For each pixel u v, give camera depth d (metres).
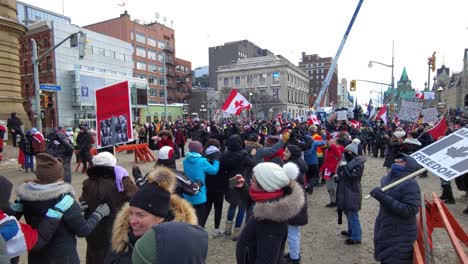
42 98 18.09
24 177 11.23
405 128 20.12
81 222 2.90
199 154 5.20
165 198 1.91
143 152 15.34
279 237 2.70
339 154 7.60
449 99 82.38
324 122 23.75
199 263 1.48
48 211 2.76
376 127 19.66
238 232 5.65
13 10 21.69
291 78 91.81
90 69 48.12
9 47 21.44
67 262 2.87
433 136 10.99
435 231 6.11
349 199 5.45
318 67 131.25
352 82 33.31
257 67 88.62
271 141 6.59
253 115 71.00
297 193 2.74
